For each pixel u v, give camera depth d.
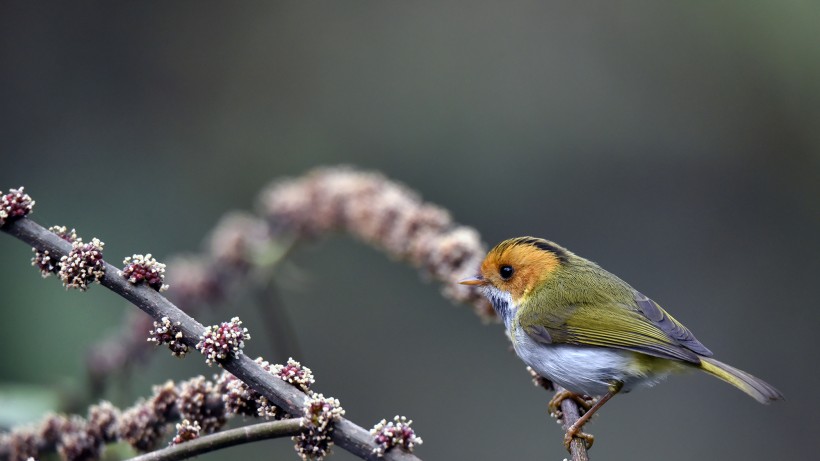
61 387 6.95
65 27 13.80
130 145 13.60
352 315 12.65
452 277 7.39
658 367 6.74
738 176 13.16
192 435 4.18
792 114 12.91
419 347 12.55
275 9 14.43
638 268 12.99
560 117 13.43
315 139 13.77
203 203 13.23
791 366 12.50
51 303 9.91
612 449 12.27
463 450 12.07
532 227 13.14
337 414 4.03
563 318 6.82
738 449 12.16
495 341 12.60
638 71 13.41
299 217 8.39
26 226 4.19
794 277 12.86
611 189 13.27
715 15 13.04
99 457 5.23
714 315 12.70
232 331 4.11
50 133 13.36
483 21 14.01
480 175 13.39
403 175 13.54
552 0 13.86
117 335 7.31
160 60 14.06
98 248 4.17
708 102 13.20
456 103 13.66
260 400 4.34
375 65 14.06
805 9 12.59
